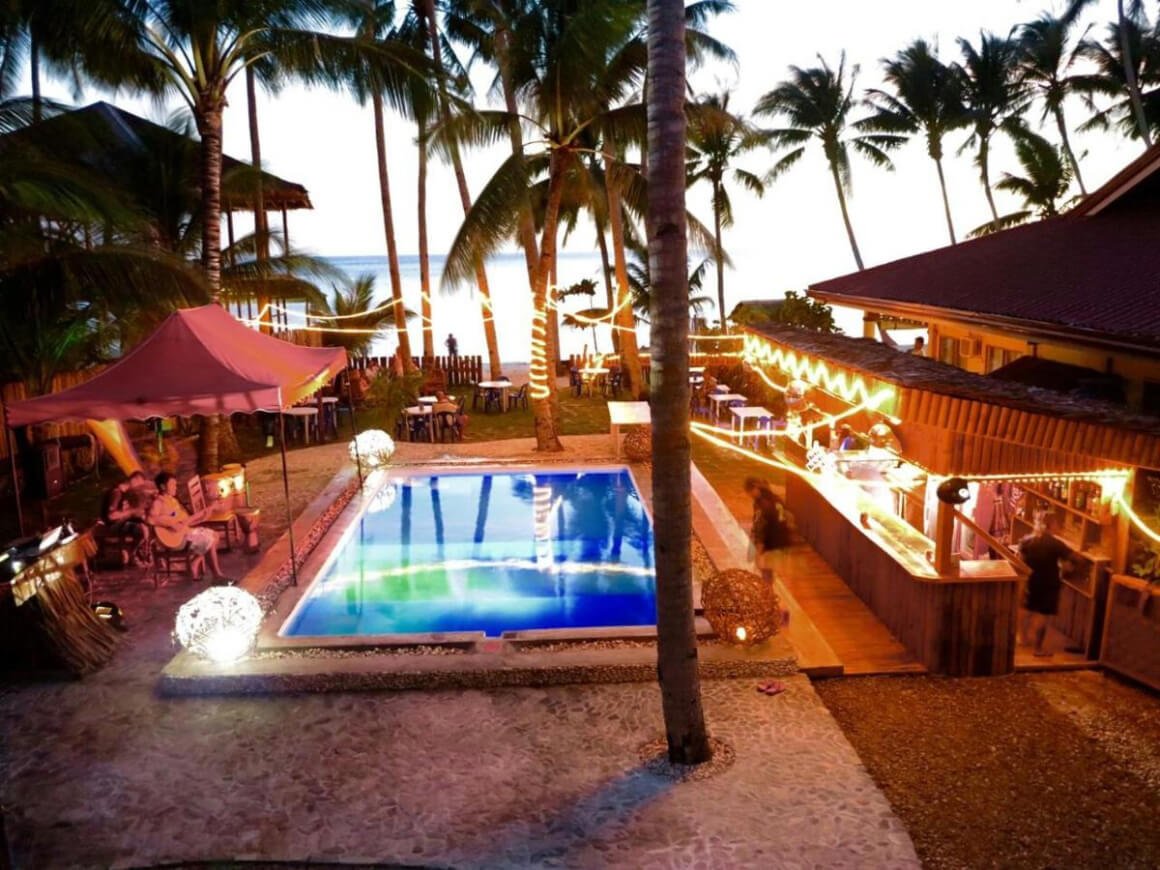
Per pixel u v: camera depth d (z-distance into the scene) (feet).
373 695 26.05
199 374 34.17
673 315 20.11
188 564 36.27
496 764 22.38
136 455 51.06
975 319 31.53
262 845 19.38
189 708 25.41
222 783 21.70
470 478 54.13
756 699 25.49
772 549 32.07
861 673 27.66
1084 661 28.30
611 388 85.71
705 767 22.04
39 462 47.03
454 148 55.06
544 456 57.00
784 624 30.04
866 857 18.74
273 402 33.88
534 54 52.26
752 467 55.93
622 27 48.91
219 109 47.80
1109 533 28.32
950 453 28.84
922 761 22.82
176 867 18.76
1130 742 23.66
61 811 20.67
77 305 49.14
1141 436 21.58
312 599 34.83
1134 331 23.72
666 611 21.50
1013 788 21.62
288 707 25.39
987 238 47.32
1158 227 35.83
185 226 59.36
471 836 19.56
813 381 35.40
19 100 44.78
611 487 53.26
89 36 43.86
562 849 19.06
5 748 23.35
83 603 29.25
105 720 24.75
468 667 26.53
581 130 54.29
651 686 26.37
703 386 75.66
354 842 19.44
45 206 37.37
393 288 83.82
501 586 37.88
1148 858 19.01
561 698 25.73
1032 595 28.32
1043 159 103.35
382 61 48.21
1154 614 26.35
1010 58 123.44
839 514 35.78
